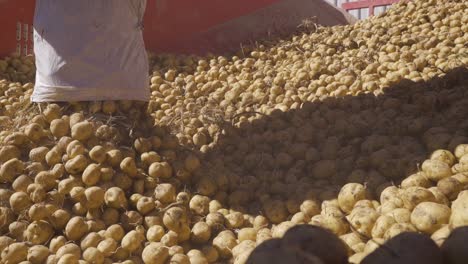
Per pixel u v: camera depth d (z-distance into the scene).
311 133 1.99
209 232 1.53
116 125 1.89
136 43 2.03
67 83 1.90
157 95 2.91
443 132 1.66
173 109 2.61
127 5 2.00
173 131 2.18
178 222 1.50
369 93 2.32
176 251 1.43
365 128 1.90
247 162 1.94
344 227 1.37
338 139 1.91
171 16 4.07
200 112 2.38
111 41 1.94
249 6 4.38
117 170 1.71
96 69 1.91
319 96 2.52
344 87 2.51
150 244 1.43
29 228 1.47
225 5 4.29
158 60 3.75
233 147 2.09
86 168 1.62
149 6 3.95
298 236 0.89
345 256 0.92
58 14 1.92
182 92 3.10
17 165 1.65
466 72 2.21
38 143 1.79
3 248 1.44
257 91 2.78
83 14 1.92
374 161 1.63
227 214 1.63
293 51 3.65
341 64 2.93
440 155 1.49
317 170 1.74
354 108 2.23
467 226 0.90
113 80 1.93
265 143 2.07
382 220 1.27
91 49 1.91
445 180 1.34
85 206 1.58
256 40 4.27
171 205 1.60
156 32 4.02
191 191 1.77
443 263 0.89
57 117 1.87
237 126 2.29
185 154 1.89
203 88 3.04
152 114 2.56
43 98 1.93
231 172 1.86
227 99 2.79
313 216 1.49
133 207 1.64
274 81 2.91
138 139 1.82
